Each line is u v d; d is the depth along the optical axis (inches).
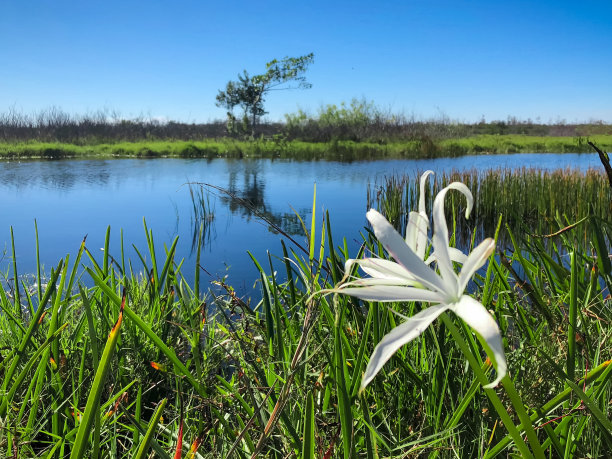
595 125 1724.9
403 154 1090.1
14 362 49.9
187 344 80.9
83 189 519.5
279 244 260.4
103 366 27.7
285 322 63.0
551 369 51.4
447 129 1552.7
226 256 230.4
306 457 36.4
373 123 1537.9
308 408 35.9
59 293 51.2
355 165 840.3
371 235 71.8
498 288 70.6
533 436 26.9
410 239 28.7
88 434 28.1
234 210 386.3
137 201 435.2
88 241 271.6
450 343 60.7
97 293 73.9
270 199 448.8
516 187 365.4
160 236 287.1
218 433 50.8
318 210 389.1
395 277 27.1
